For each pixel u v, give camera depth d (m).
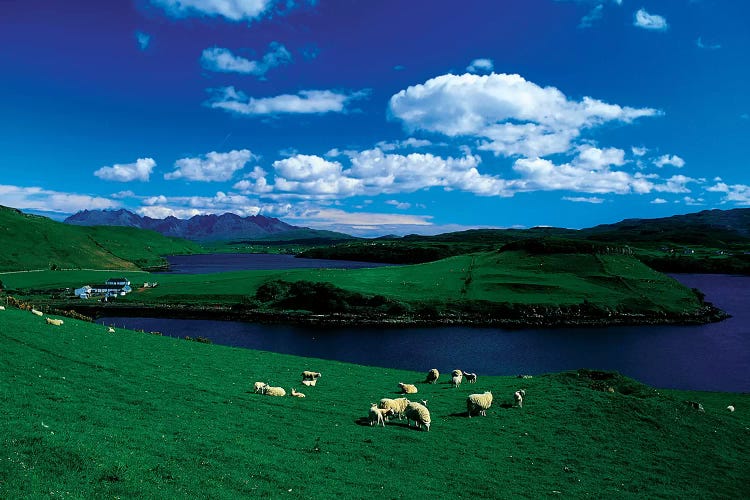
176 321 121.62
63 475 16.33
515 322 118.81
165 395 30.84
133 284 165.62
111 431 21.83
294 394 35.72
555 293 138.75
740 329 112.94
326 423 29.67
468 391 40.44
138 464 18.44
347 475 21.80
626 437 31.08
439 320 121.06
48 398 25.98
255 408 31.03
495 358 85.88
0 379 27.78
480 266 175.12
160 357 43.34
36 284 167.88
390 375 49.22
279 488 19.12
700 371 77.62
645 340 101.31
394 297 132.25
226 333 107.62
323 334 107.06
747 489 25.72
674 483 25.73
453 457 26.11
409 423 31.25
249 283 159.38
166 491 16.83
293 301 135.88
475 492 22.11
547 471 25.66
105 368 34.91
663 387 69.56
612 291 140.62
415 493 20.95
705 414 35.78
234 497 17.47
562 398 36.50
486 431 30.69
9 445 17.56
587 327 115.75
